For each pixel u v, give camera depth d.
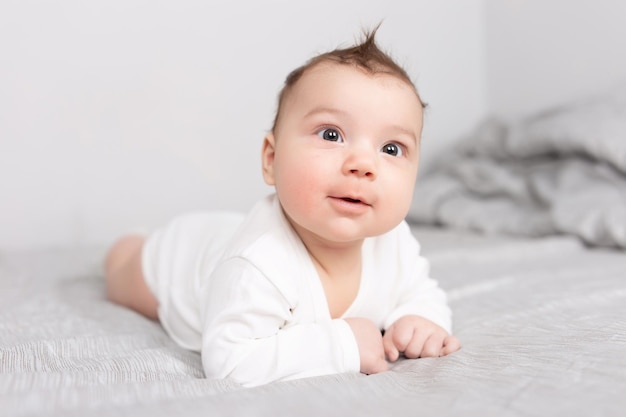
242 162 2.17
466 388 0.62
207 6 2.08
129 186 2.02
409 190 0.77
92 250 1.74
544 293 1.09
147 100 2.02
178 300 0.96
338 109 0.74
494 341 0.83
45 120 1.89
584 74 2.23
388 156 0.76
